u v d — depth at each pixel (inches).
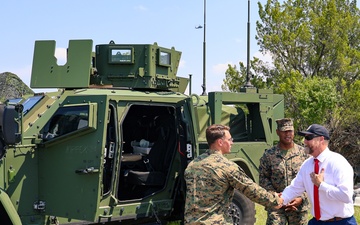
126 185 255.6
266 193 169.0
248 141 330.6
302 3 840.3
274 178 215.6
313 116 707.4
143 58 279.9
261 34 816.9
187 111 257.0
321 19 790.5
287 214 211.9
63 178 222.8
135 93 252.5
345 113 740.0
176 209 273.0
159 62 283.9
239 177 164.7
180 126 256.1
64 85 250.4
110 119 237.6
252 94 322.0
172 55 297.9
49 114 230.8
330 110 739.4
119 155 236.1
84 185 217.9
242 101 317.4
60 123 229.1
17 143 211.9
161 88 290.4
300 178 182.5
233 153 297.1
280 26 802.2
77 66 250.2
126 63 279.3
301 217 209.9
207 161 165.0
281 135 214.8
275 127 332.8
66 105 231.0
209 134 169.6
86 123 218.7
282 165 214.1
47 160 226.8
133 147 264.5
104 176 233.9
